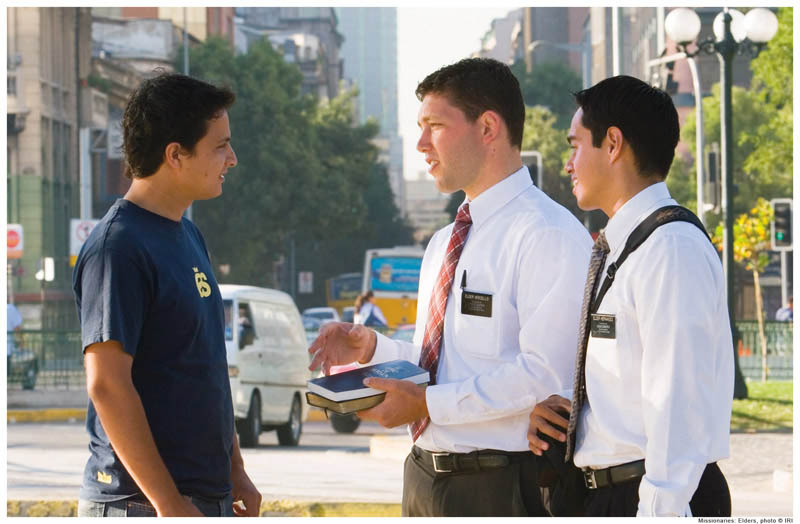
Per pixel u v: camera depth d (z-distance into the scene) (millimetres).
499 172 3738
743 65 59562
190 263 3438
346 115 59188
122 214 3352
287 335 15031
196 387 3373
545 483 3449
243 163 50750
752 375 22312
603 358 3166
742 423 14172
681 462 2965
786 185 46750
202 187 3443
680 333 2994
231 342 13422
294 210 51812
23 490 7953
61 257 44094
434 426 3676
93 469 3352
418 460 3793
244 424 13602
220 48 52531
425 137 3797
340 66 168375
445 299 3758
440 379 3723
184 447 3332
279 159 51188
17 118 42344
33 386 20000
